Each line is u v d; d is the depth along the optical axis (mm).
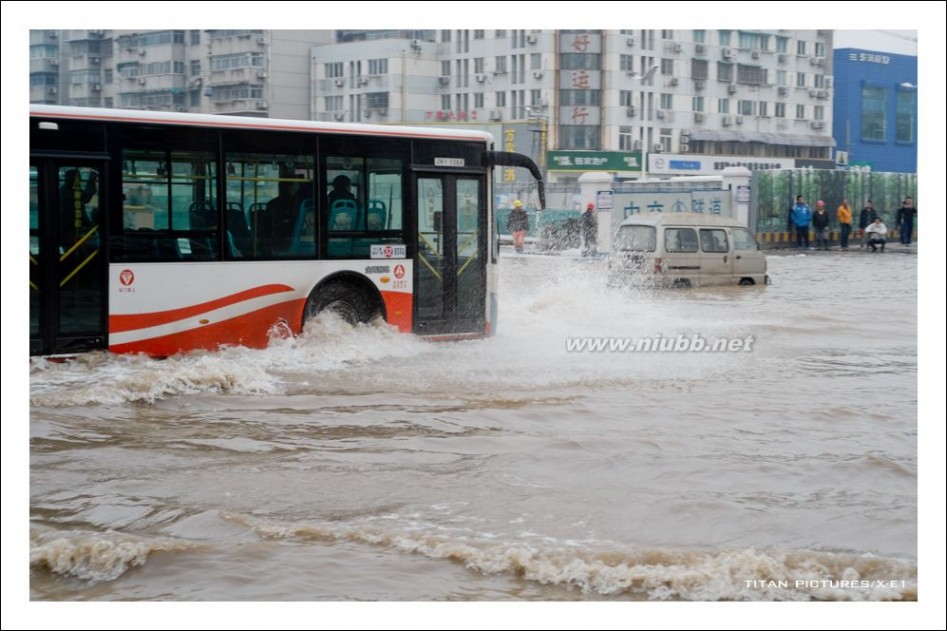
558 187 56344
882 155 97875
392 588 6066
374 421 10102
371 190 14172
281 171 13469
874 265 36344
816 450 9164
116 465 8492
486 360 13703
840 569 6340
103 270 12305
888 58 97438
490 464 8602
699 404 11133
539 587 6141
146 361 12523
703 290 25469
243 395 11234
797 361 14414
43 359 11977
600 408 10820
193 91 89312
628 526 7078
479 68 81562
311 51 87500
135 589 6094
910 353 15320
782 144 87188
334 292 14016
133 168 12477
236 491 7816
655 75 80250
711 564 6355
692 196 44625
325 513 7320
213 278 12992
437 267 14773
